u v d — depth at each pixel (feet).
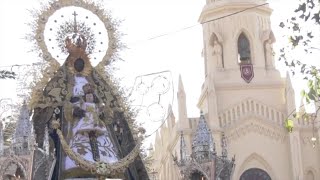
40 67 53.16
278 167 189.67
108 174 49.26
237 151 188.96
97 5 54.49
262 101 194.70
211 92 191.93
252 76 196.85
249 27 201.05
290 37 51.90
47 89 51.90
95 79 52.90
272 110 194.18
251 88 196.03
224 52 200.95
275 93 196.24
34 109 51.98
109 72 54.13
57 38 53.52
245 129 190.80
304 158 192.13
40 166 49.52
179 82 194.49
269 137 191.31
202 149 68.64
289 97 191.31
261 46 201.05
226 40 201.05
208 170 67.92
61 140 48.80
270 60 200.64
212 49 201.87
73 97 51.70
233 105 193.77
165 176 214.07
